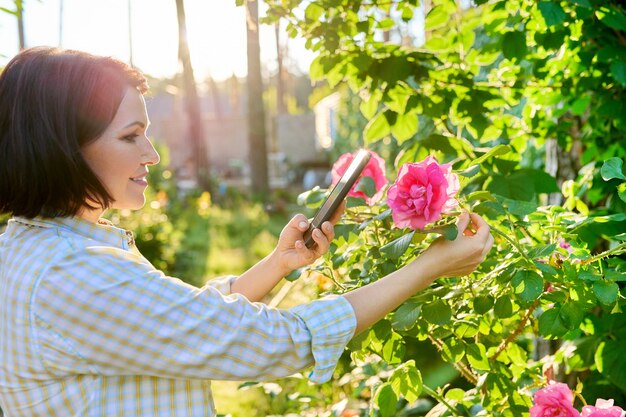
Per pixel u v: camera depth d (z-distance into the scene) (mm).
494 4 2305
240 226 12289
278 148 27016
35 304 1009
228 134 32031
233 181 26938
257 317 1065
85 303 1002
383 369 2684
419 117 4141
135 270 1038
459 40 2482
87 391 1058
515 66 2588
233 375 1058
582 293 1507
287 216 14172
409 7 2271
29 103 1071
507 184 2143
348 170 1400
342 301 1124
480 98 2293
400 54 2285
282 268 1479
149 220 8422
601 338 2129
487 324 1830
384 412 1761
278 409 3281
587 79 2443
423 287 1200
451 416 1911
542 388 1700
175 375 1042
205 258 9125
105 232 1161
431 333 1712
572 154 2797
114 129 1108
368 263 1700
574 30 2311
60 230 1093
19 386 1049
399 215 1233
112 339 1013
